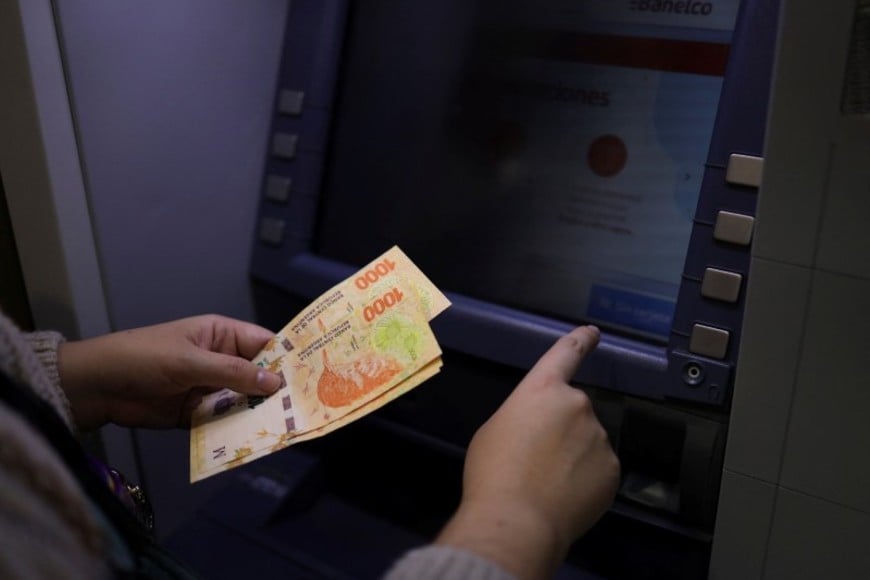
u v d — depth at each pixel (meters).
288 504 1.44
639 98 1.15
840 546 0.94
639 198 1.15
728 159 1.00
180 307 1.39
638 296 1.14
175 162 1.31
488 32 1.27
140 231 1.29
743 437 0.95
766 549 1.00
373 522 1.44
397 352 1.03
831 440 0.89
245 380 1.04
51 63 1.10
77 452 0.65
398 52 1.36
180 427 1.14
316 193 1.41
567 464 0.75
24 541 0.42
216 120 1.36
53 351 1.01
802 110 0.75
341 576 1.32
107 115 1.19
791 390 0.89
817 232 0.80
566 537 0.71
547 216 1.22
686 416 1.06
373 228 1.37
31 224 1.19
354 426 1.42
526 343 1.17
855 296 0.80
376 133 1.38
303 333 1.10
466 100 1.29
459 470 1.34
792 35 0.73
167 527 1.52
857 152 0.74
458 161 1.30
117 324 1.29
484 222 1.28
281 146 1.42
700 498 1.08
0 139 1.15
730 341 1.01
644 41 1.14
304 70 1.40
